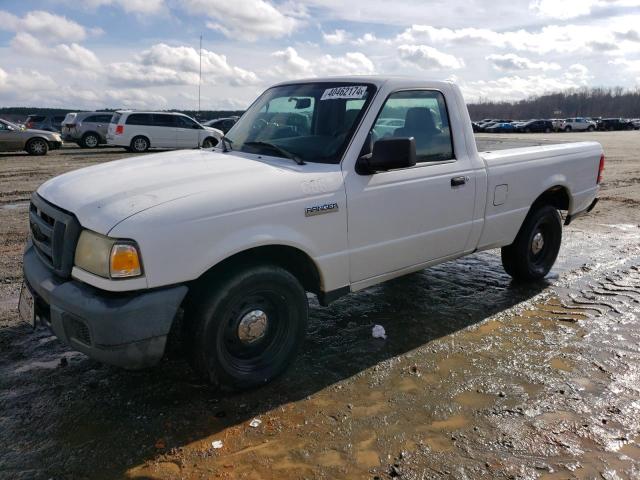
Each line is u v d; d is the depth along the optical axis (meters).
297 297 3.48
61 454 2.78
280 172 3.41
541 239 5.44
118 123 21.73
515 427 3.05
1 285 5.20
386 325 4.45
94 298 2.81
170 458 2.76
